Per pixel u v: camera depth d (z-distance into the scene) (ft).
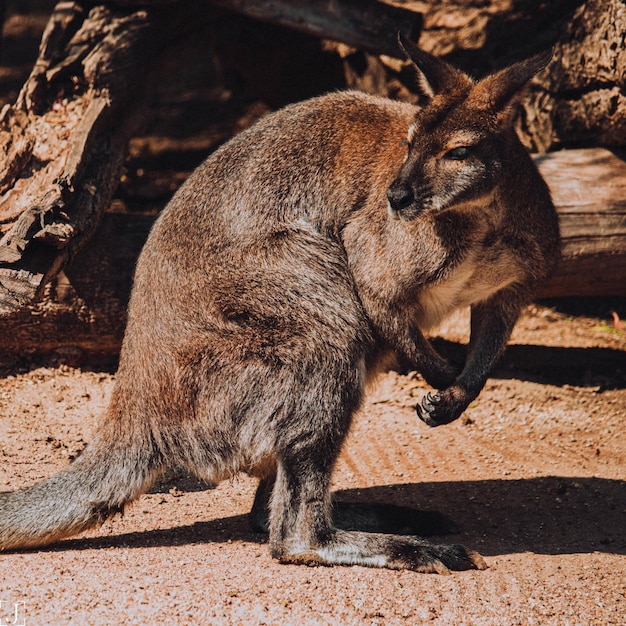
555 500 18.02
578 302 27.37
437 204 15.46
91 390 21.99
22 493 15.29
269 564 14.75
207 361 15.44
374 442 20.57
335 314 16.07
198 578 13.82
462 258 16.20
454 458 19.92
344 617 12.91
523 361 23.98
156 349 15.72
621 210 22.98
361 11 26.27
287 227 16.43
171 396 15.55
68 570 14.01
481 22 28.30
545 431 21.29
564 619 13.26
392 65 28.73
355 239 16.66
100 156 22.76
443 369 16.90
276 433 15.25
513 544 16.15
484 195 15.66
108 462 15.56
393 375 23.48
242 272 15.90
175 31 25.82
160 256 16.26
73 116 22.71
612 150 23.81
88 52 23.70
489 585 14.24
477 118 15.71
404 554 14.82
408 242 16.10
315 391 15.42
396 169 16.60
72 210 20.65
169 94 42.47
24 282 18.76
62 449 19.24
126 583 13.52
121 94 23.57
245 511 17.53
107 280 22.15
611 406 22.44
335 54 30.55
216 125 38.83
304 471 15.23
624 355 24.29
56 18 24.23
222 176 16.66
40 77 23.24
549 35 27.12
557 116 24.93
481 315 17.57
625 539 16.37
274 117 17.61
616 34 22.09
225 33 30.91
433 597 13.71
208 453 15.56
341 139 17.17
